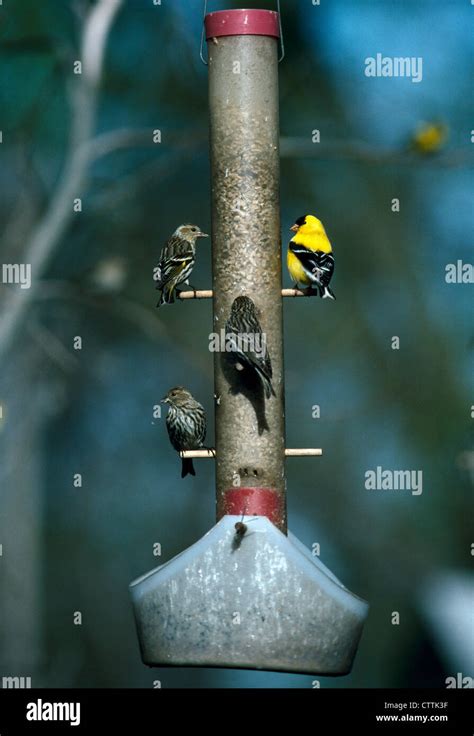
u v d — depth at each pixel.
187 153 18.52
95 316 20.36
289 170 19.44
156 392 21.34
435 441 20.03
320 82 18.69
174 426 10.41
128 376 21.16
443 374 19.83
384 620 21.09
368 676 21.00
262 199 9.88
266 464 9.49
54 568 22.12
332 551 21.27
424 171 19.53
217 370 9.63
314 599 8.73
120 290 18.25
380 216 19.56
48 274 18.62
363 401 19.98
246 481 9.48
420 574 21.22
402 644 21.08
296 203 19.58
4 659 20.81
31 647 20.94
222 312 9.84
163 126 18.91
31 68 17.92
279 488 9.52
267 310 9.78
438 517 21.03
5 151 18.58
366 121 18.81
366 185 19.53
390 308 19.84
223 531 8.82
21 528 20.83
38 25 18.05
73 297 17.91
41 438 20.91
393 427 20.16
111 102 18.75
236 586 8.73
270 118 9.95
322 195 19.53
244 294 9.78
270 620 8.70
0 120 18.19
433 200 19.75
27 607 20.89
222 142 9.91
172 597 8.79
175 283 11.03
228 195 9.88
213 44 9.97
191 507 22.41
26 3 18.03
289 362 19.89
